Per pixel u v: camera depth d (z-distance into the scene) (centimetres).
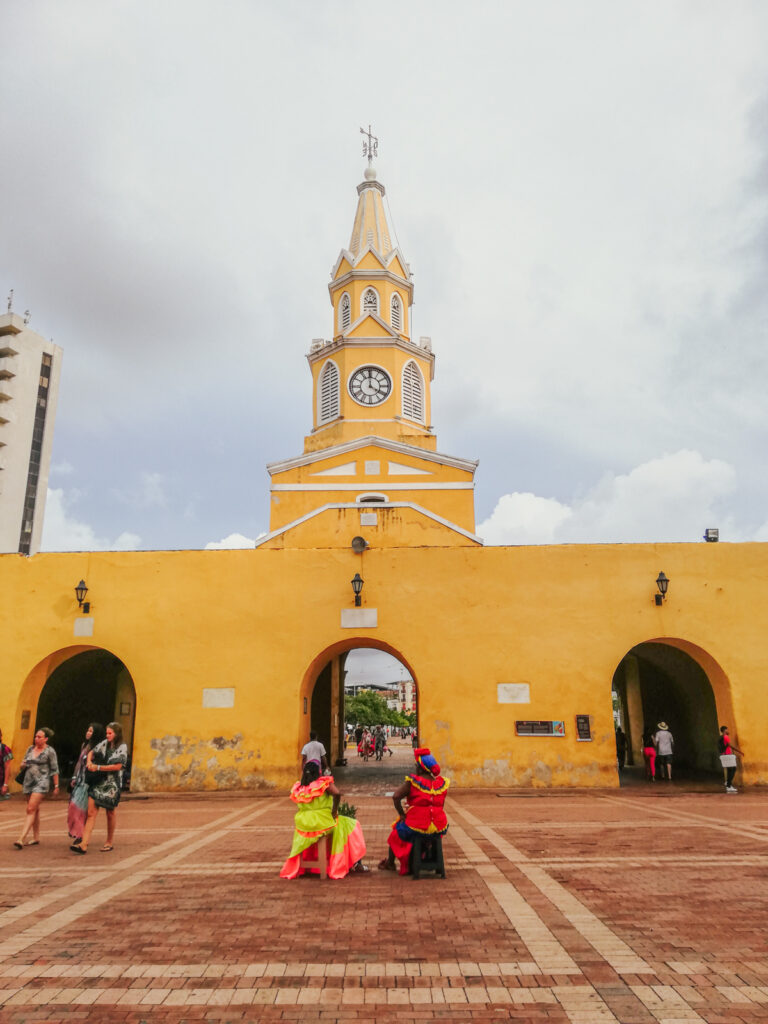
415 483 2961
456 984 483
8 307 6688
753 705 1716
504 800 1486
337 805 815
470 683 1742
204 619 1803
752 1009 442
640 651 2298
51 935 591
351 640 1819
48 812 1438
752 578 1784
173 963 525
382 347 3409
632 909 655
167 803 1515
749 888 729
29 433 6650
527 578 1792
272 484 2978
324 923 621
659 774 1978
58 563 1850
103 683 2478
